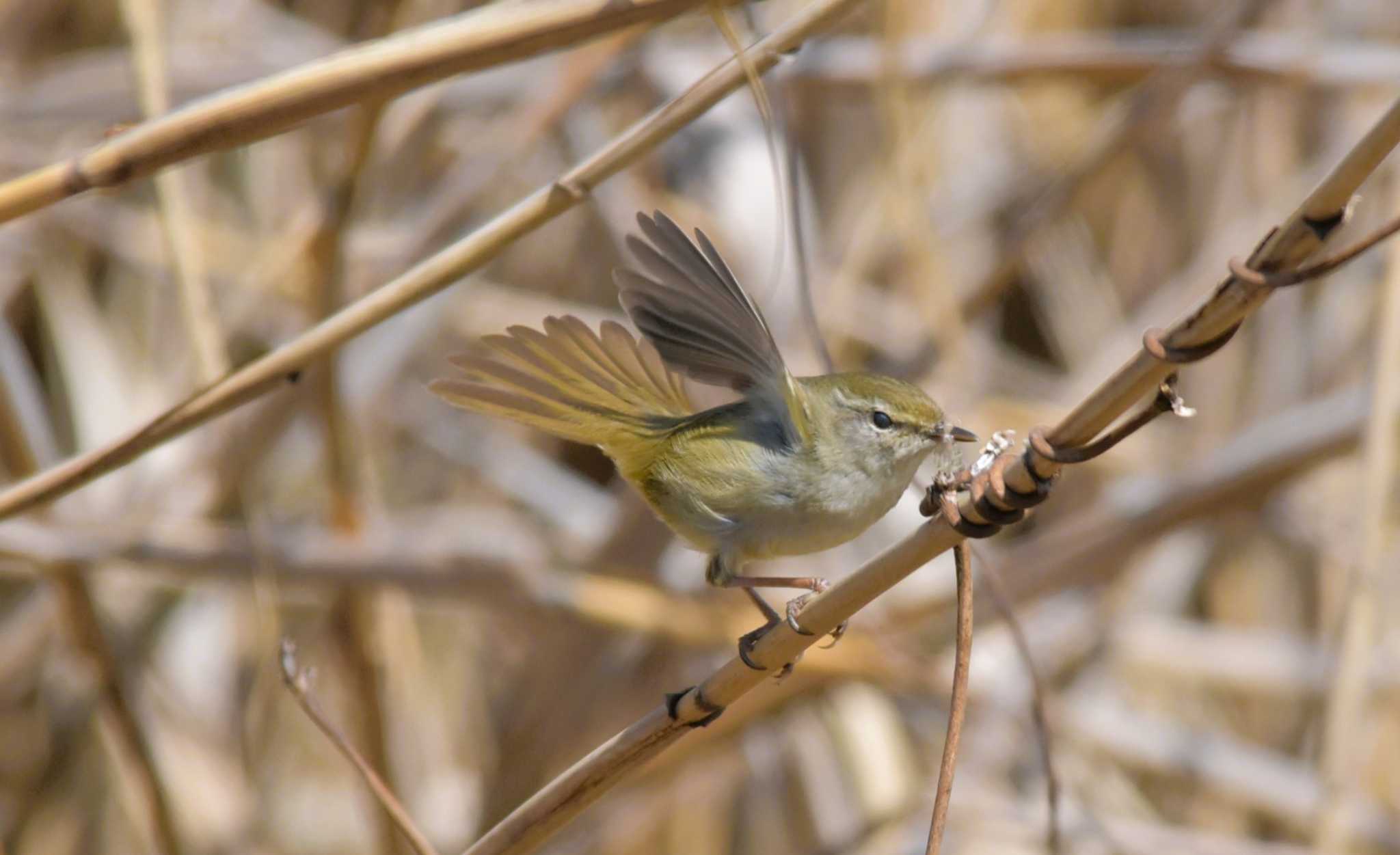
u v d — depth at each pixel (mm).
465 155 11523
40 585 11344
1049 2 12438
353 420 10977
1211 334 3959
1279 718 11812
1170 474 10680
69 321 11312
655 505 6863
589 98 11234
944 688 9859
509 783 10938
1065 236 12695
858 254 10625
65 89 11891
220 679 11477
